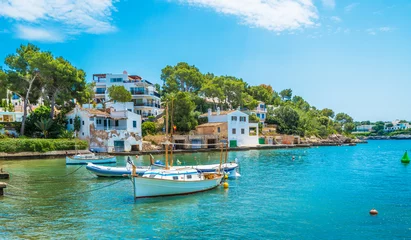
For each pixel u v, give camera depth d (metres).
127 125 73.19
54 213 22.11
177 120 85.56
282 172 42.53
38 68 63.84
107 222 20.31
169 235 18.27
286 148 96.50
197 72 128.00
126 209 23.20
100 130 67.75
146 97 100.38
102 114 70.88
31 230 18.72
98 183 33.09
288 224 20.19
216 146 85.06
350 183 34.00
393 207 24.06
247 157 64.88
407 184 33.41
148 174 27.17
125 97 89.31
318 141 120.50
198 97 109.44
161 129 85.88
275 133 110.44
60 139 62.81
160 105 110.25
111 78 102.50
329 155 72.50
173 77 121.69
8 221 20.30
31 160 54.97
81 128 69.00
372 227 19.70
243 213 22.47
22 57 66.12
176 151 73.06
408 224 20.27
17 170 42.31
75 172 40.84
